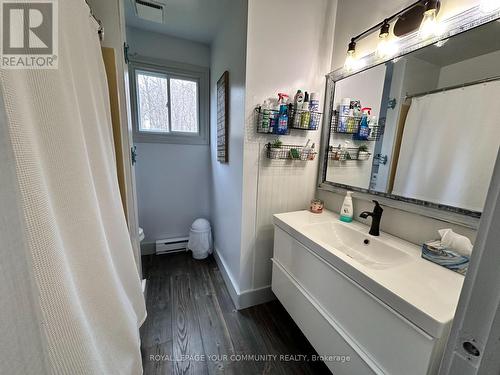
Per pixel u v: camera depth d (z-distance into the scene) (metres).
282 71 1.35
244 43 1.25
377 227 1.10
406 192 1.02
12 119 0.40
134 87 2.05
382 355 0.71
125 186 1.19
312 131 1.52
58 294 0.48
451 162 0.85
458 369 0.32
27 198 0.42
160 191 2.32
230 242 1.75
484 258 0.28
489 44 0.73
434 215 0.90
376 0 1.14
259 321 1.46
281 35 1.30
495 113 0.73
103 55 1.04
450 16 0.84
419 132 0.96
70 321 0.50
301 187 1.59
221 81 1.74
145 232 2.34
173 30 1.97
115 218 0.92
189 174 2.41
